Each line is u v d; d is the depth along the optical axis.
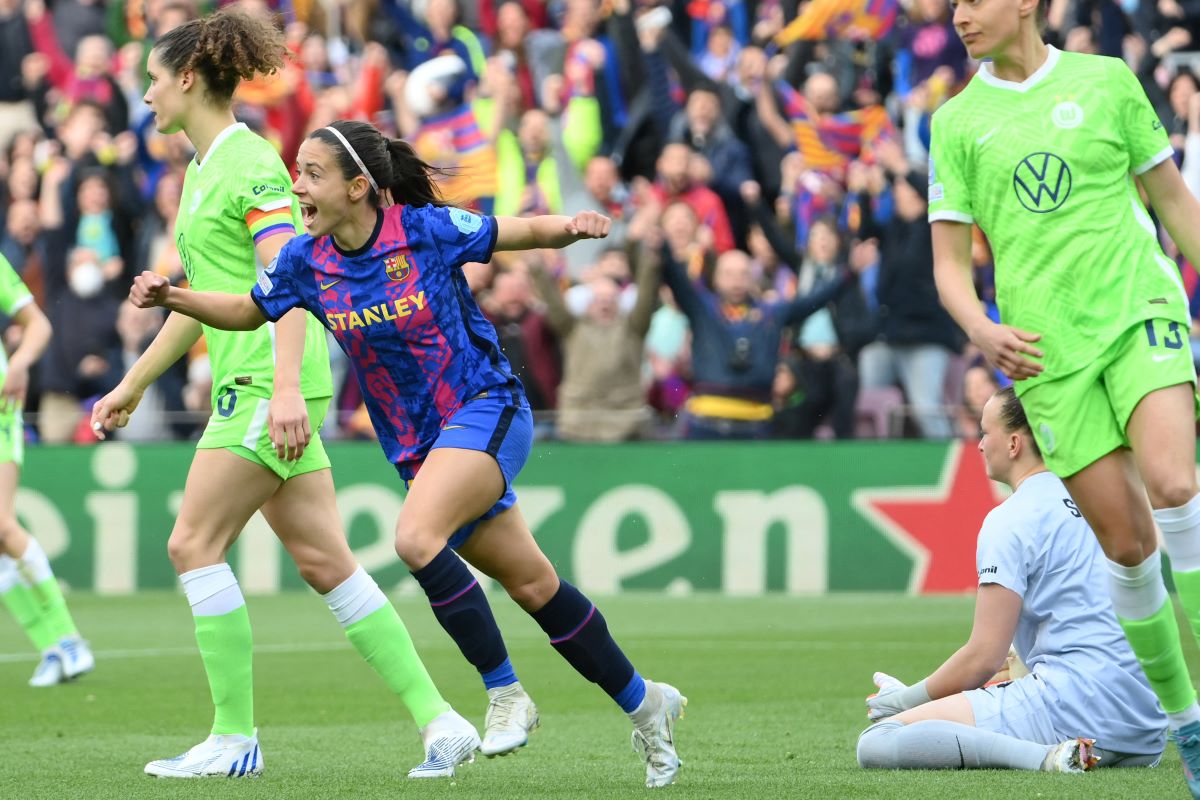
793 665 27.62
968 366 41.94
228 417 16.39
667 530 41.50
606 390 41.59
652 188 46.22
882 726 16.16
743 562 41.16
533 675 27.08
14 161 49.91
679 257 41.41
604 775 16.22
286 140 48.25
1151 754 15.98
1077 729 15.84
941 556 40.41
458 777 16.12
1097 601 15.97
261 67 16.88
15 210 48.38
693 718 21.25
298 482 16.73
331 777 16.12
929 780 15.09
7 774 16.42
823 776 15.63
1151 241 13.93
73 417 45.09
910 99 46.12
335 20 52.78
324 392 16.91
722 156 45.69
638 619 35.66
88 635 34.06
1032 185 13.91
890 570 40.62
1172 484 13.11
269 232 16.20
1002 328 13.58
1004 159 14.03
